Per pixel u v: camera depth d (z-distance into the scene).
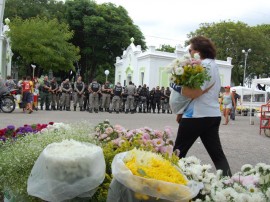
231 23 48.25
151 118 18.67
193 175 3.05
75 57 39.72
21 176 3.21
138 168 2.63
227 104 18.53
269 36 57.84
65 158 2.67
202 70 3.94
